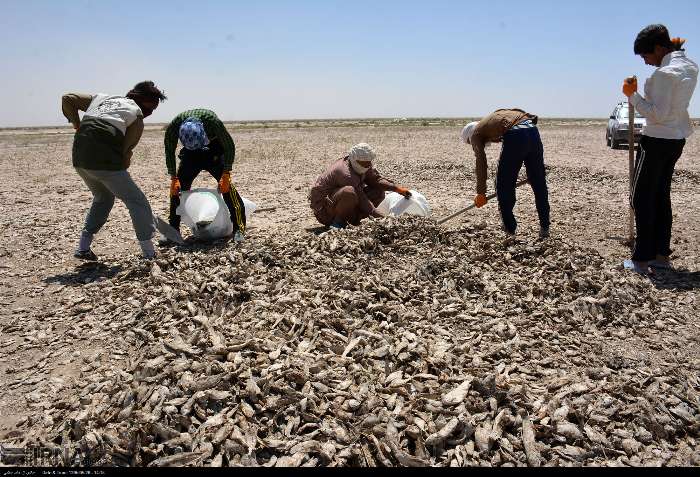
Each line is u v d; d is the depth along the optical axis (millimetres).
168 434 2463
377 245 5051
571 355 3346
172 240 5758
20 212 8336
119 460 2395
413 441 2484
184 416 2547
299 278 4320
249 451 2371
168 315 3707
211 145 5863
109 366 3219
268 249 4891
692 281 4641
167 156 5699
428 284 4246
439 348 3254
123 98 4934
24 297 4559
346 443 2438
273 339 3256
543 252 4914
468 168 12633
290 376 2822
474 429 2510
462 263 4613
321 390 2762
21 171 14656
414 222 5367
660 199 4824
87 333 3738
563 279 4348
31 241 6449
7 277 5105
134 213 5008
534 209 7848
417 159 15414
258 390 2684
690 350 3445
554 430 2555
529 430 2527
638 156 4645
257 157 16891
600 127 44312
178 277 4375
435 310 3859
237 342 3184
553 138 25703
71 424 2615
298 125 63844
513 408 2686
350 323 3566
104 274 5102
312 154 18016
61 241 6438
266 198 9328
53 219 7754
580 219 7145
